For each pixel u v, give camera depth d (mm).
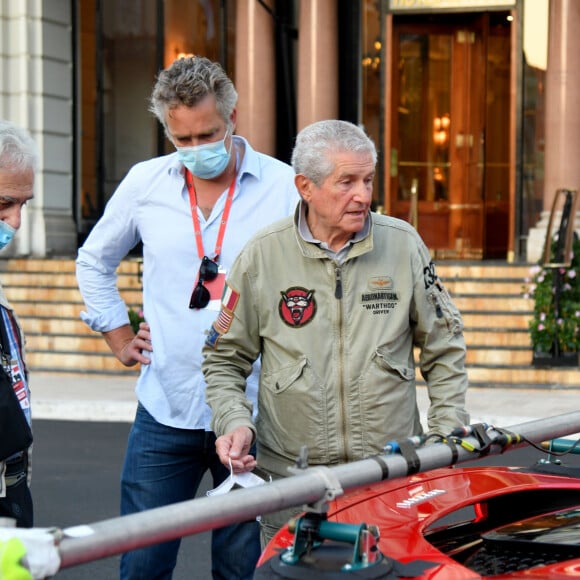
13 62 19594
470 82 18547
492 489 3439
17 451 3443
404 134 18656
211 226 4516
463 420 3820
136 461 4555
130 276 16844
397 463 2852
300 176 3721
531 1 17766
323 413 3775
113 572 6789
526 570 2877
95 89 20344
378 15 18484
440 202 18750
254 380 4543
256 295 3873
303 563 2637
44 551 2139
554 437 3336
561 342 13773
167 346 4484
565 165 16359
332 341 3789
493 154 18438
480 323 14727
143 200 4582
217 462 4590
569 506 3568
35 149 3523
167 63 20109
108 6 20328
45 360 16141
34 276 17719
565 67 16359
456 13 18250
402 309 3797
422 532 3061
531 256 16219
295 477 2594
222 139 4273
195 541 7449
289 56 18922
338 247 3787
